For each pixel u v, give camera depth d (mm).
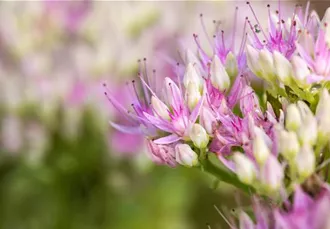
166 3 258
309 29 184
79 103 242
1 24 250
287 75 178
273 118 176
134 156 246
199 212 281
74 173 250
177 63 193
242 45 190
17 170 256
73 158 247
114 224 257
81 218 255
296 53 181
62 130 245
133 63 249
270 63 180
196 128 180
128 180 254
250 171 172
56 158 248
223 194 273
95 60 246
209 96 183
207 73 189
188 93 183
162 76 249
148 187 258
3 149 251
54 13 250
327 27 178
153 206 261
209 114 180
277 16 193
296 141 170
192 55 192
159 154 183
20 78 247
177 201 265
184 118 182
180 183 264
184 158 181
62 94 243
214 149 181
